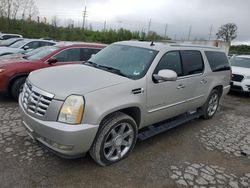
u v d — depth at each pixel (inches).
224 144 181.9
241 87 354.0
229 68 245.8
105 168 133.1
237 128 219.1
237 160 159.6
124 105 130.0
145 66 149.2
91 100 117.5
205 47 213.5
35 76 140.6
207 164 150.2
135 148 159.9
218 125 222.5
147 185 123.4
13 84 229.0
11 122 183.2
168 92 160.7
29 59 256.4
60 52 259.0
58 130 112.5
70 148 115.6
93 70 150.1
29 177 120.1
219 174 140.6
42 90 121.6
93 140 122.3
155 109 155.0
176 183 127.5
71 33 1811.0
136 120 147.9
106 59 168.9
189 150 166.1
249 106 310.5
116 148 137.3
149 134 159.0
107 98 123.1
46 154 140.8
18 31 1606.8
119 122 131.3
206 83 205.8
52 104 116.1
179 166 144.0
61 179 120.8
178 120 190.1
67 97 115.4
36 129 121.2
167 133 191.8
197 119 233.5
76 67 158.4
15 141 153.6
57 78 132.5
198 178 134.1
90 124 117.3
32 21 1724.9
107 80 132.5
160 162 145.9
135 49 167.2
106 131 126.3
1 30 1569.9
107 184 120.6
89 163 135.9
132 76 143.6
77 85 123.3
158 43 176.2
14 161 132.0
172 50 168.1
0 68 225.3
